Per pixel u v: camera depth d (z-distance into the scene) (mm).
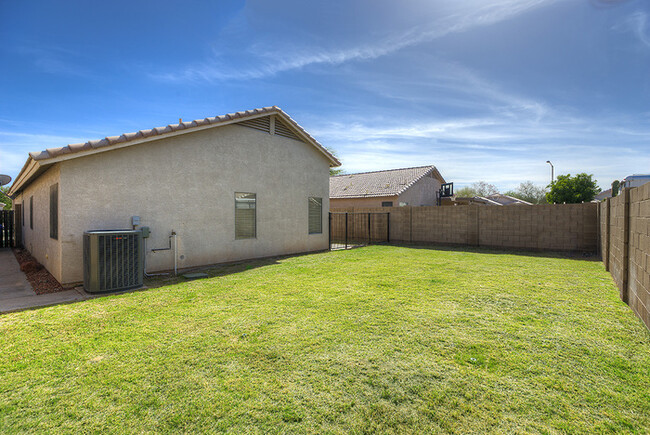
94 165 6328
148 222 7090
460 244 13633
